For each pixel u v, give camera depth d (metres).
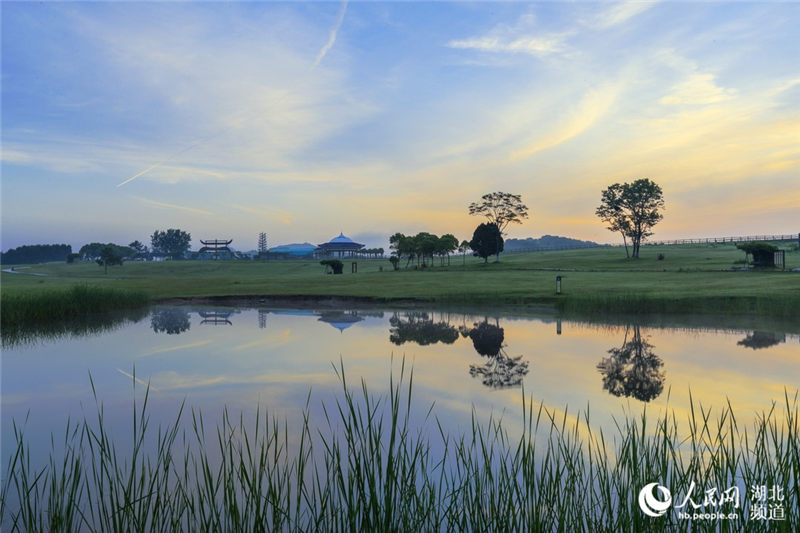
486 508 4.11
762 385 9.99
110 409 8.99
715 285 32.38
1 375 12.05
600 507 4.15
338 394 9.68
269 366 12.66
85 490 5.09
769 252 52.12
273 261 139.88
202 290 38.25
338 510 3.97
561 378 10.80
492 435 6.71
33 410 9.01
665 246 120.19
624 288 32.44
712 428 6.92
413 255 94.12
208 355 14.34
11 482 5.38
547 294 29.75
